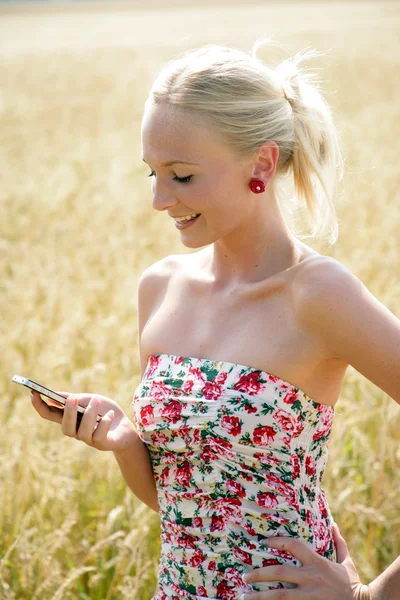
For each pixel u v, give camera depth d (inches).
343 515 124.7
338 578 69.3
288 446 70.8
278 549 71.3
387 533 126.3
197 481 72.8
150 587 116.3
